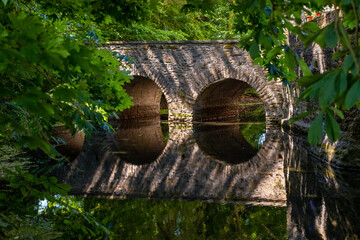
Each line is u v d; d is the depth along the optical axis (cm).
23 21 113
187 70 1689
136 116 2119
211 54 1641
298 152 942
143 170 802
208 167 823
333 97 90
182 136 1341
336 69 96
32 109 108
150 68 1730
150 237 365
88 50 117
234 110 2269
